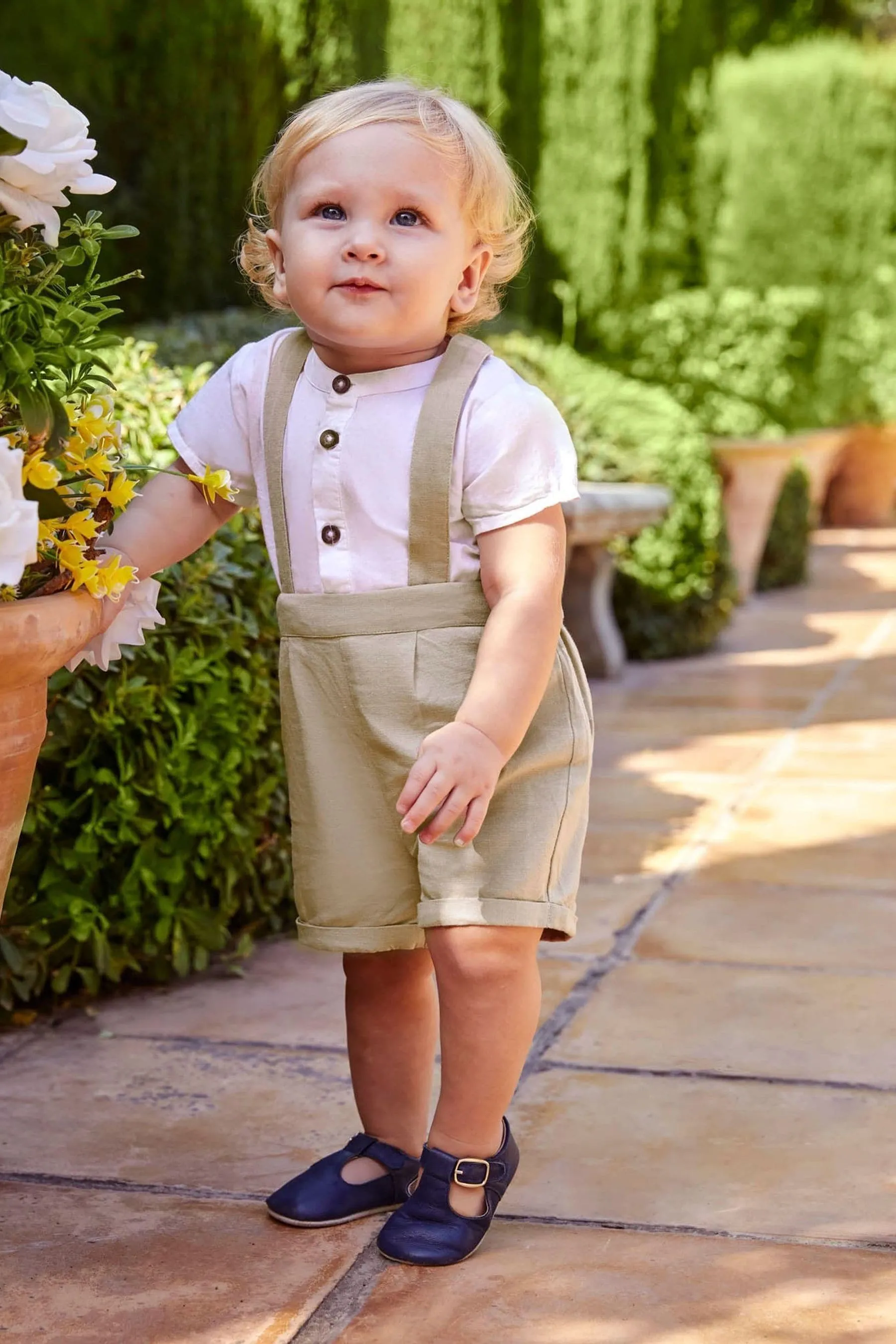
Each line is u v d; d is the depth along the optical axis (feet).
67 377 5.36
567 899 5.99
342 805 6.00
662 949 10.12
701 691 20.33
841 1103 7.62
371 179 5.62
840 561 36.01
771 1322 5.56
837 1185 6.72
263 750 9.89
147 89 20.72
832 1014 8.89
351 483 5.83
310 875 6.10
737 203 34.01
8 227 5.21
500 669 5.62
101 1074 8.06
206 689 9.26
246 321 18.86
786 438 29.68
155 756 8.95
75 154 5.08
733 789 14.89
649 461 22.07
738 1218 6.41
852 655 23.18
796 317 29.91
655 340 28.60
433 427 5.76
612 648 21.21
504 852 5.87
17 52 20.34
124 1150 7.12
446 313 5.87
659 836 13.16
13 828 5.47
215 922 9.53
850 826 13.44
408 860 5.99
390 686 5.84
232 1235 6.28
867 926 10.64
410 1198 6.15
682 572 22.58
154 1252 6.13
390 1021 6.49
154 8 20.36
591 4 27.20
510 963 5.86
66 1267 6.00
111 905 9.16
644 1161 6.97
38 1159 7.02
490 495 5.76
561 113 27.68
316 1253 6.12
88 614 5.34
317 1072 8.05
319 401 5.94
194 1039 8.58
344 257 5.61
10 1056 8.35
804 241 35.45
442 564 5.85
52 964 9.17
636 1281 5.87
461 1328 5.53
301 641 6.03
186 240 20.92
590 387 23.39
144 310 21.17
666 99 28.96
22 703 5.27
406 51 24.20
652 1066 8.10
